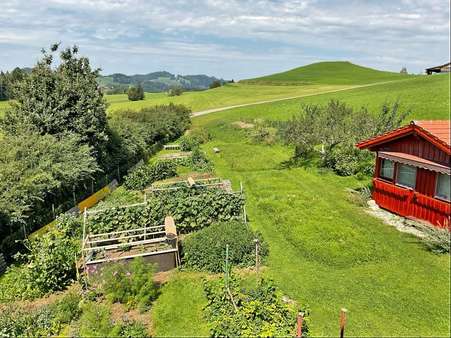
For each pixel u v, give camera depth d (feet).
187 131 161.68
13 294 37.45
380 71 411.34
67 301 34.19
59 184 53.01
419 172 51.29
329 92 219.00
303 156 94.38
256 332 28.53
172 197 57.57
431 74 223.30
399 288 36.91
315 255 43.52
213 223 50.49
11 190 45.42
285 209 58.54
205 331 31.50
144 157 103.09
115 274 35.68
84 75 76.79
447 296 35.42
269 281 35.14
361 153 80.02
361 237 47.50
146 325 32.55
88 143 69.00
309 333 30.60
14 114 68.80
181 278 39.91
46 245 38.96
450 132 50.29
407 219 52.95
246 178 80.33
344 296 35.88
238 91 305.53
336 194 67.31
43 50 71.36
